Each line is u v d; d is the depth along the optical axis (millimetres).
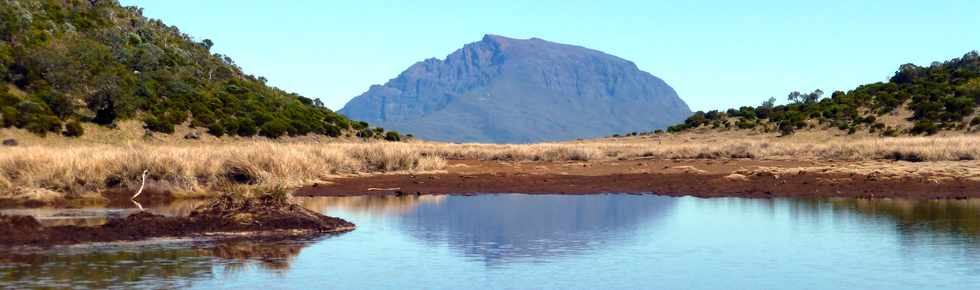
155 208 20953
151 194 24203
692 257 13680
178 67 76562
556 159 46469
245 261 13219
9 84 52438
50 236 14953
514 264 13133
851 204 22406
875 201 23266
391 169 35312
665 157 48156
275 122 64938
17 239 14617
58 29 69812
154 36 87625
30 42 60500
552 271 12500
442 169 37031
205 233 15844
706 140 79000
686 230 16984
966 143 46188
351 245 14961
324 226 16906
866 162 40156
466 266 12945
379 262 13250
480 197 25312
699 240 15547
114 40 72812
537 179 31953
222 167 26984
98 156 25656
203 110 61125
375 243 15211
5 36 59531
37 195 22609
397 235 16297
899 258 13469
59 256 13422
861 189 26656
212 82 77500
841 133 73375
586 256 13828
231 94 71562
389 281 11758
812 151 49094
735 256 13758
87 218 18562
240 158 27906
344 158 34344
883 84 90312
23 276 11750
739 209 21250
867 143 53344
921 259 13352
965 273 12148
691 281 11750
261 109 68688
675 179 31281
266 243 15047
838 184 28125
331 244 15070
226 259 13367
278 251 14211
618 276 12148
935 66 102312
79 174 24203
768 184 28578
